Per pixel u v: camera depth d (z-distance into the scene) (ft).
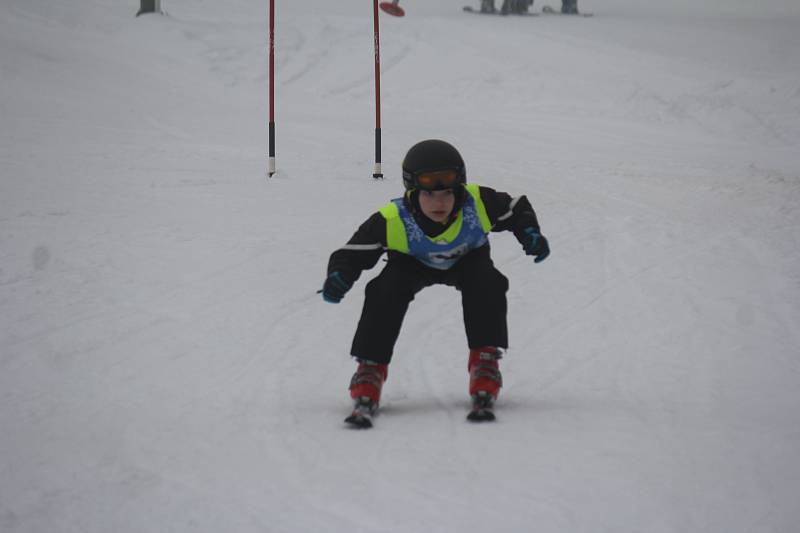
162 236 52.24
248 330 36.27
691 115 143.43
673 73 176.35
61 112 118.32
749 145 124.98
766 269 47.83
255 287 42.73
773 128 135.74
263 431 24.84
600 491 20.20
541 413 26.25
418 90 168.86
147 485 20.97
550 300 41.83
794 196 74.33
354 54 188.55
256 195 67.72
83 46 176.14
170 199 64.59
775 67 185.88
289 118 131.34
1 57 153.69
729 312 39.65
